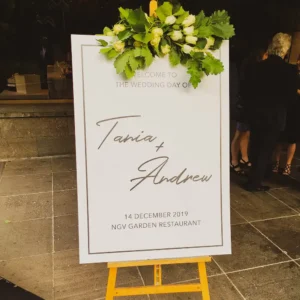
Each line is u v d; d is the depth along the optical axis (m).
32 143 4.92
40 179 4.18
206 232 1.59
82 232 1.52
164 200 1.56
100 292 2.22
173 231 1.57
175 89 1.49
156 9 1.41
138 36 1.37
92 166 1.50
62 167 4.63
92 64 1.43
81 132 1.47
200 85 1.51
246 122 3.88
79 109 1.45
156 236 1.56
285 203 3.56
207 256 1.63
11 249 2.69
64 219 3.18
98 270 2.46
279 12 6.30
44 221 3.14
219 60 1.43
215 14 1.47
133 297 2.19
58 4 5.86
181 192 1.56
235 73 3.83
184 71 1.48
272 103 3.39
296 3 6.04
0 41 4.84
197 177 1.56
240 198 3.68
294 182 4.16
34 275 2.38
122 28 1.37
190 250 1.58
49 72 5.93
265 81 3.33
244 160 4.48
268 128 3.50
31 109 4.83
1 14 4.27
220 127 1.54
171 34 1.40
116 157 1.51
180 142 1.53
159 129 1.51
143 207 1.55
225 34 1.43
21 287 2.21
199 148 1.55
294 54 6.09
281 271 2.46
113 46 1.39
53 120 4.90
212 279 2.36
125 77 1.45
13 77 5.89
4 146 4.82
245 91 3.52
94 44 1.42
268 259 2.60
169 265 2.53
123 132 1.49
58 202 3.54
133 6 6.17
